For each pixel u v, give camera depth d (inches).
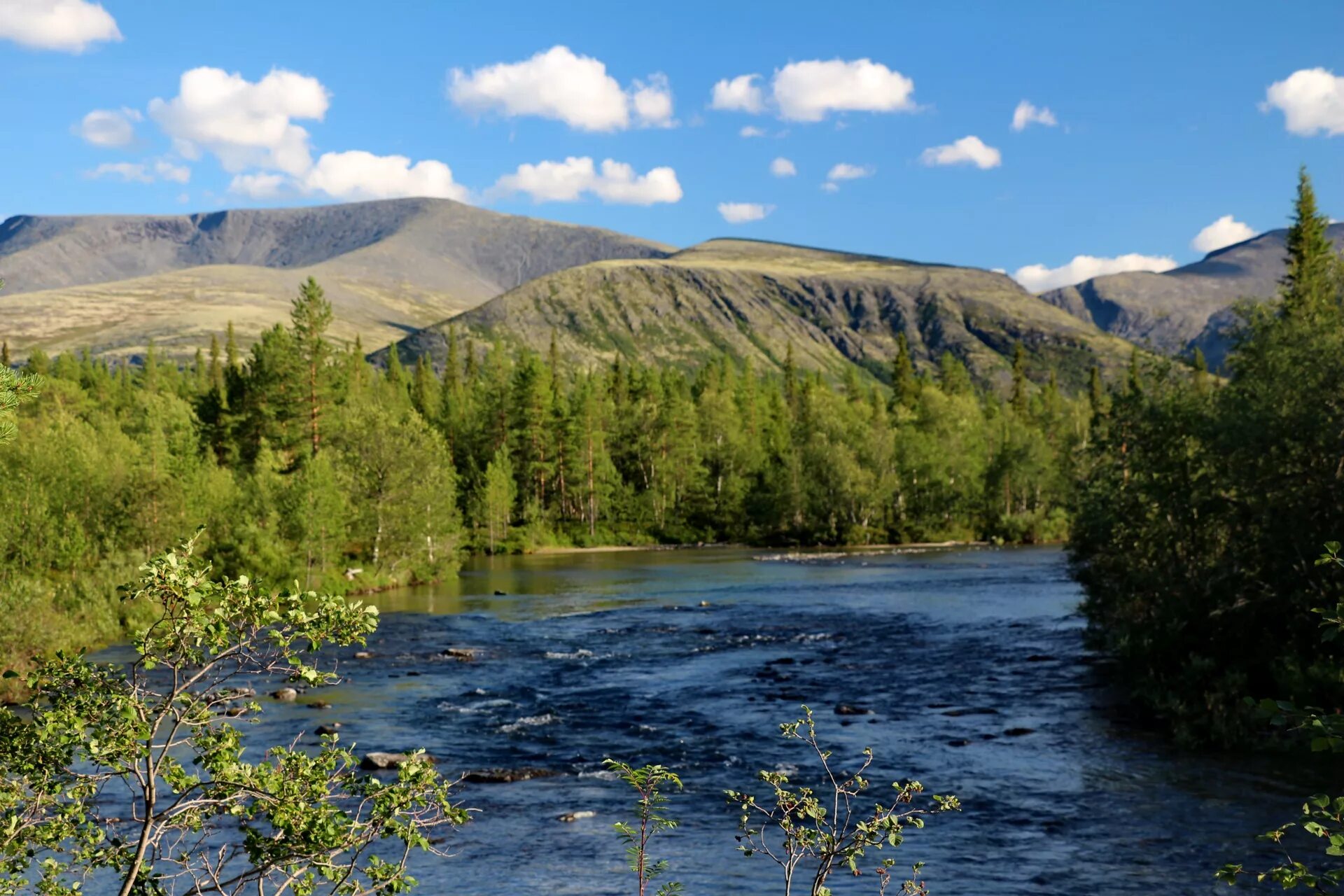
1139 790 814.5
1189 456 1256.8
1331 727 267.0
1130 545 1354.6
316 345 3966.5
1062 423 5930.1
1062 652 1508.4
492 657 1635.1
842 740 1019.9
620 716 1171.3
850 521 4699.8
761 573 3179.1
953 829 737.0
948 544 4510.3
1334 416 1007.6
